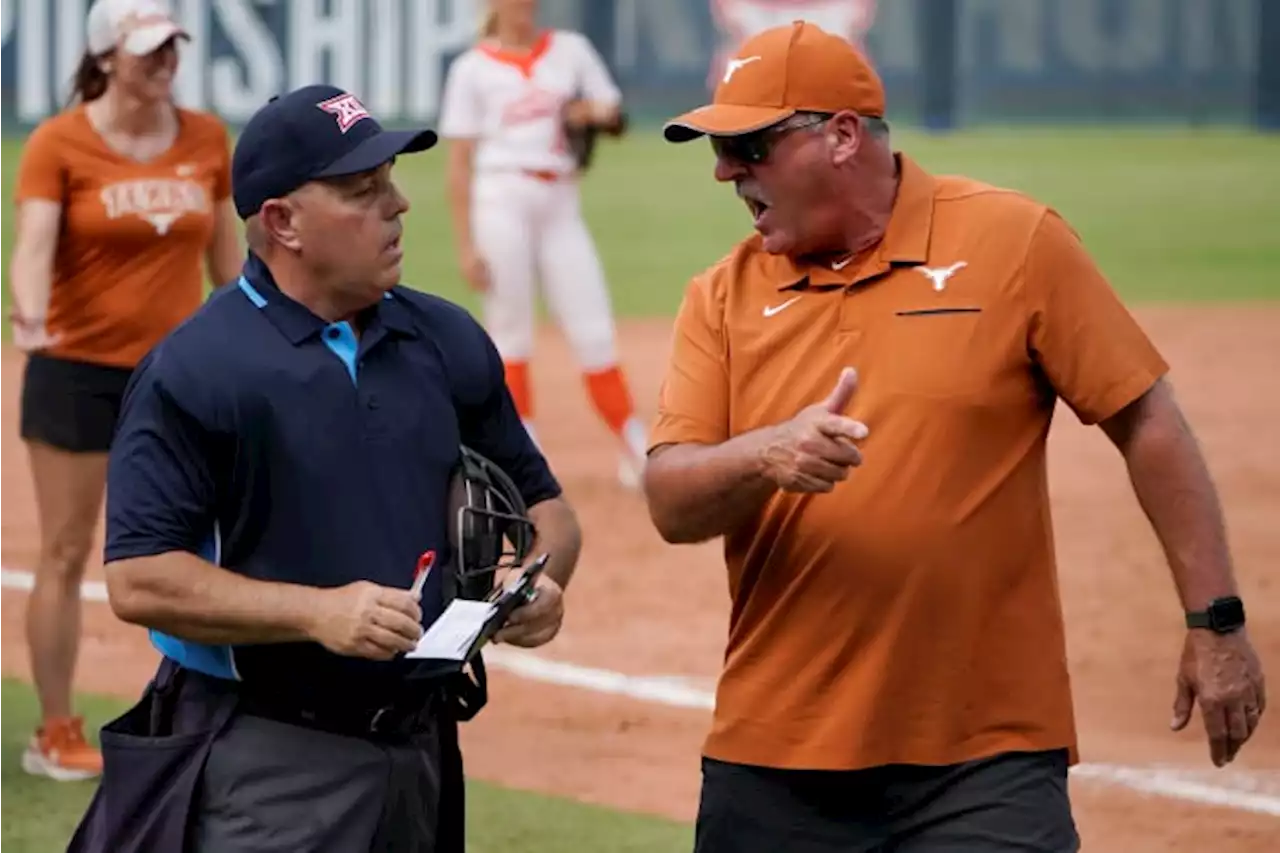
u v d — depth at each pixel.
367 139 14.05
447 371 14.92
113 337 24.03
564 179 38.72
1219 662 14.95
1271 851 22.42
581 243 39.00
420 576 13.94
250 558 14.31
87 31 23.95
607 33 93.75
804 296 15.31
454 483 14.80
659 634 31.64
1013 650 15.07
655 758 25.67
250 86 81.62
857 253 15.25
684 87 94.38
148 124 24.17
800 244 15.17
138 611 13.92
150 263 24.14
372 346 14.49
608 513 39.59
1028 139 99.69
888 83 99.19
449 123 38.28
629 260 73.31
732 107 15.05
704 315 15.85
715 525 15.09
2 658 30.39
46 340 23.58
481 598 14.75
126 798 14.44
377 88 83.81
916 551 14.80
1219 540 15.02
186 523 14.05
